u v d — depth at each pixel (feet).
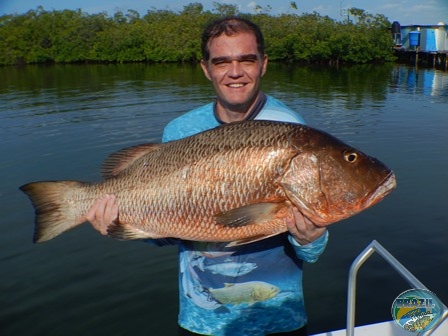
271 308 3.32
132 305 6.78
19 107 25.45
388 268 7.42
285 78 40.40
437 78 39.58
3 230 9.20
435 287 6.98
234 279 3.30
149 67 57.41
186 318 3.49
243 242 3.03
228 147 3.02
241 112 3.36
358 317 6.30
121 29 71.10
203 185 3.04
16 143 16.80
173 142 3.25
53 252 8.34
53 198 3.52
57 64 68.90
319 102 25.90
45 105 25.95
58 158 14.62
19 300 6.93
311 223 2.98
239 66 3.17
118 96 28.91
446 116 20.80
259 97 3.42
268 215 2.93
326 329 6.09
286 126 3.03
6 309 6.72
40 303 6.86
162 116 21.81
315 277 7.27
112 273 7.61
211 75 3.29
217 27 3.19
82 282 7.38
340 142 3.05
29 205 10.41
